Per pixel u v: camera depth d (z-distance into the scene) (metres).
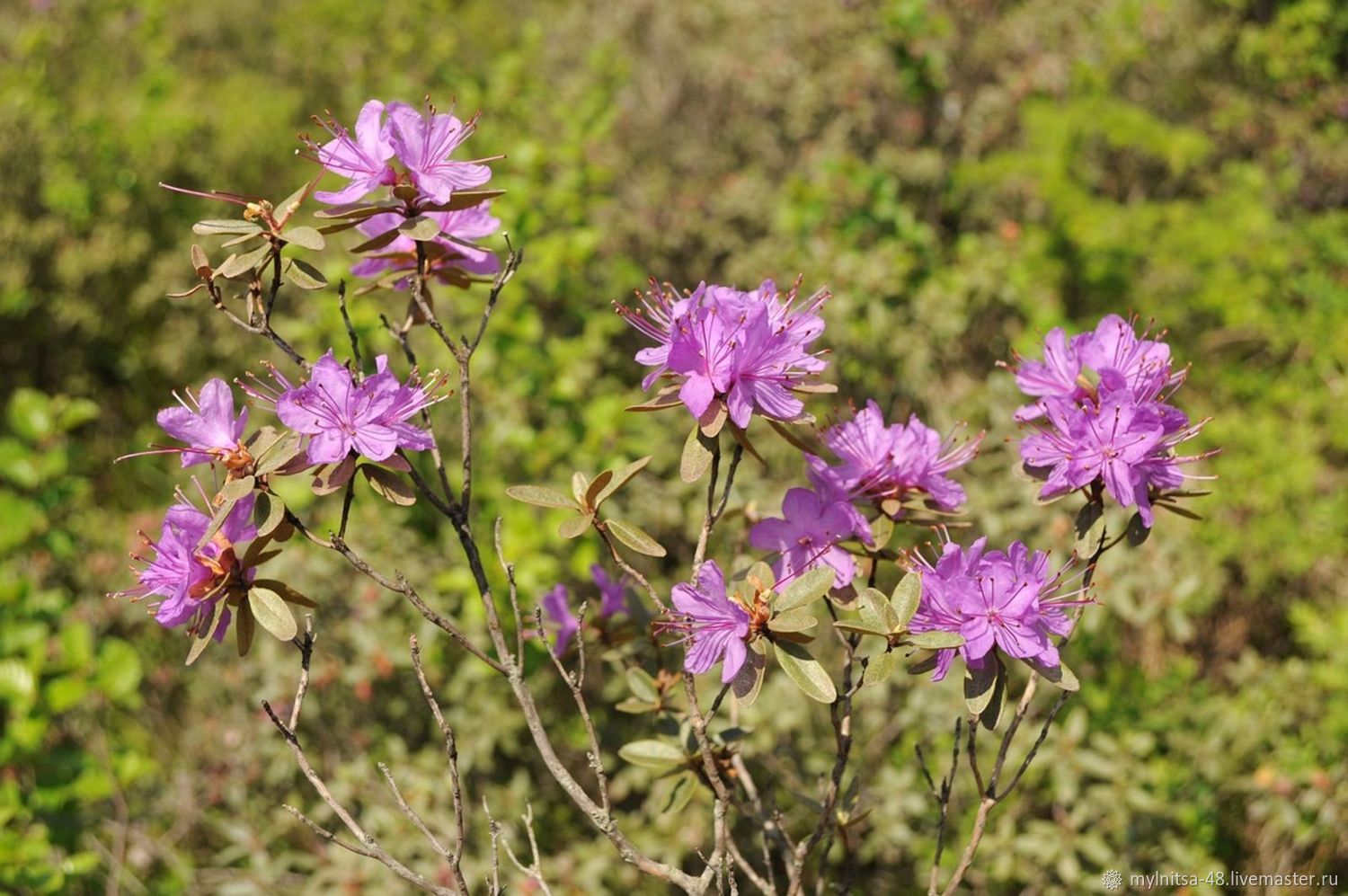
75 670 1.03
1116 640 1.26
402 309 1.30
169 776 1.25
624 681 1.11
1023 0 2.15
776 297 0.66
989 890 1.10
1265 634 1.50
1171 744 1.17
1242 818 1.22
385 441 0.64
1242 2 2.29
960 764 1.08
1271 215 2.05
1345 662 1.21
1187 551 1.19
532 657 1.05
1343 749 1.16
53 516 1.36
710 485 0.64
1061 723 1.13
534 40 1.99
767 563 0.67
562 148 1.53
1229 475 1.51
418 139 0.65
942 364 1.48
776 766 0.99
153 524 1.38
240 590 0.64
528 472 1.23
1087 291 1.96
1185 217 2.02
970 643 0.64
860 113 1.96
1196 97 2.38
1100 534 0.66
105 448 1.84
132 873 1.16
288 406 0.64
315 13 2.37
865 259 1.44
